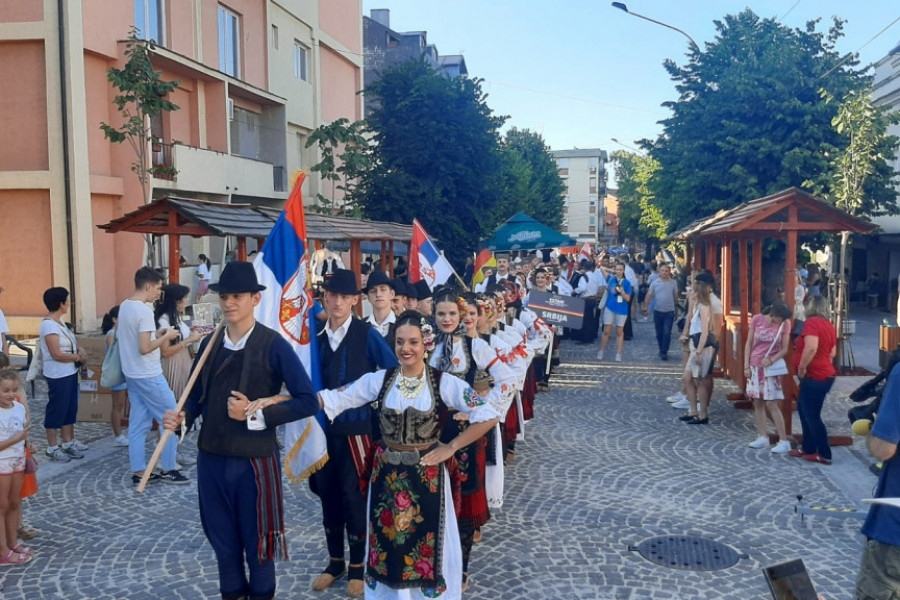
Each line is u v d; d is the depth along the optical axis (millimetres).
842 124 15914
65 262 16406
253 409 4008
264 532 4133
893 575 3334
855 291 29172
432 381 4250
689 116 21672
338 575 5160
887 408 3336
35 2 15977
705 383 9719
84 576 5262
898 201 24609
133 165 15578
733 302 15602
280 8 26141
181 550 5703
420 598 4180
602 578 5230
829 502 6719
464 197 25844
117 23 17609
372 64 43656
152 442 8680
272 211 10609
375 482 4277
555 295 11117
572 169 106750
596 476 7543
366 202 24953
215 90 21328
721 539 5918
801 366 7836
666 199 23125
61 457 7996
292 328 5215
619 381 12859
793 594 3070
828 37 21562
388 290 6121
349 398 4438
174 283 9156
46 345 7918
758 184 20516
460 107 25359
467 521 4953
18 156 16500
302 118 28062
